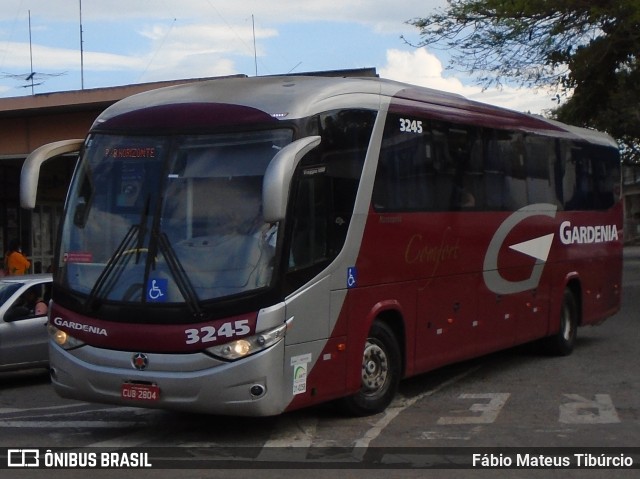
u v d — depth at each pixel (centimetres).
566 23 2047
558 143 1455
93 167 917
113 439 915
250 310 823
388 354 1018
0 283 1363
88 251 891
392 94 1030
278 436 914
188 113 895
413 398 1123
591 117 2620
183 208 861
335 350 914
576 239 1509
